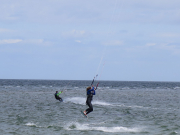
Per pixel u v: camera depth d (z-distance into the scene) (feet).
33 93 316.60
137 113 141.18
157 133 90.12
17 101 205.67
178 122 112.78
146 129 97.14
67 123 108.78
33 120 115.03
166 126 103.24
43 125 103.50
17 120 114.42
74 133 89.40
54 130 94.07
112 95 303.68
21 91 361.10
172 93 363.35
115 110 153.89
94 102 206.80
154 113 141.69
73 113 139.74
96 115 132.87
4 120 113.80
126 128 98.84
